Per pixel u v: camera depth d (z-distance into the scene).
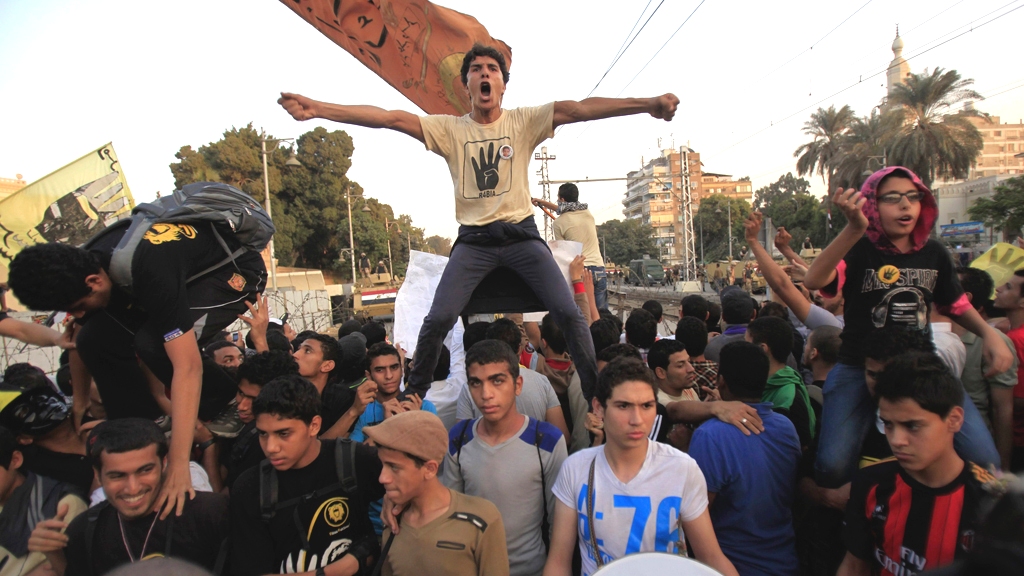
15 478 2.61
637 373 2.32
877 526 2.12
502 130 3.07
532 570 2.72
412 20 4.22
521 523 2.73
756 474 2.61
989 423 3.42
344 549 2.43
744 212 66.69
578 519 2.39
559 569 2.32
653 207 91.69
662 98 2.80
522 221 3.06
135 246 2.30
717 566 2.22
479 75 2.99
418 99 4.29
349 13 4.05
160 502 2.22
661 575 1.66
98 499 2.61
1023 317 3.73
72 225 7.95
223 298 2.61
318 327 18.36
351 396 3.76
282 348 4.76
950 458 1.98
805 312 3.51
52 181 7.89
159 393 2.93
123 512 2.23
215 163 40.72
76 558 2.30
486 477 2.77
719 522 2.67
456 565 2.21
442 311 3.02
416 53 4.25
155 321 2.35
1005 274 4.88
